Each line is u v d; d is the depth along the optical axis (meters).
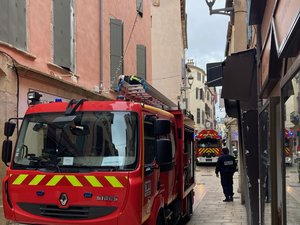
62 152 5.99
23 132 6.30
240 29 13.59
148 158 6.22
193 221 11.33
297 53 3.90
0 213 9.45
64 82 12.79
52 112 6.29
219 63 11.58
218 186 21.05
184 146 9.92
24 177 5.94
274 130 5.72
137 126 5.93
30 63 11.21
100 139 5.95
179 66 38.72
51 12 12.55
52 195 5.77
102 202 5.60
